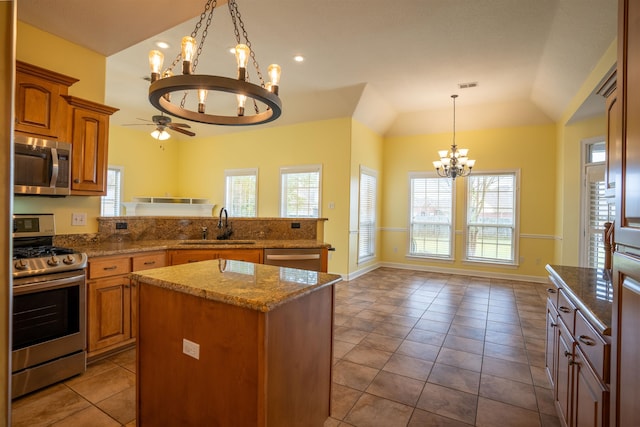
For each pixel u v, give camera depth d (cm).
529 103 561
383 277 614
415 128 679
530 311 418
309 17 333
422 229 690
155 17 258
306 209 631
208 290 149
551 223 580
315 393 173
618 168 105
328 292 184
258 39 377
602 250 457
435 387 238
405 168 704
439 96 554
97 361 263
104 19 260
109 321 268
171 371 163
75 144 277
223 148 739
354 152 600
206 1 240
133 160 711
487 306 438
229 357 143
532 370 264
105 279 265
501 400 222
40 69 251
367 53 409
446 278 610
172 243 332
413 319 385
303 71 464
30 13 252
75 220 302
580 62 371
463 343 317
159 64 200
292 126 650
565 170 509
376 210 700
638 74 91
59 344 232
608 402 120
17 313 212
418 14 327
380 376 253
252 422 137
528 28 347
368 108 588
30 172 247
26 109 246
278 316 143
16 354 211
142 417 176
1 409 81
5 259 81
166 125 462
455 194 655
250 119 235
